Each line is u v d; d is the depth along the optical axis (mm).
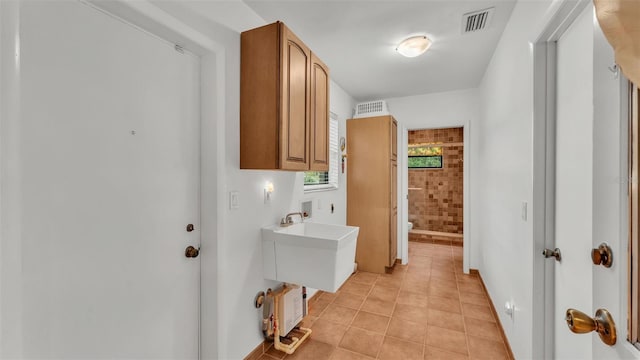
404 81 3053
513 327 1698
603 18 535
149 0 1097
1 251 728
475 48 2238
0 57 729
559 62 1239
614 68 624
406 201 3672
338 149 3309
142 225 1188
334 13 1761
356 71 2756
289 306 1905
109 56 1057
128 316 1141
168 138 1295
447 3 1657
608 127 637
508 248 1834
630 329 577
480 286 2873
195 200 1439
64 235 938
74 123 959
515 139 1662
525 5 1464
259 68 1516
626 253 591
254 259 1702
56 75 911
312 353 1788
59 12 917
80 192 979
